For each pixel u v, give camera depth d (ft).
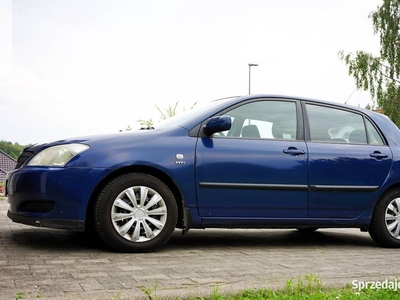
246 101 18.76
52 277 12.34
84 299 10.03
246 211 17.74
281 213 18.22
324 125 19.72
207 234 22.43
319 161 18.78
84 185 15.89
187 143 17.25
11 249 16.26
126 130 18.51
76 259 14.89
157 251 16.88
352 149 19.62
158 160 16.69
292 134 18.97
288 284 11.31
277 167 18.04
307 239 21.91
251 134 18.30
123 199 16.46
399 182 20.21
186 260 15.25
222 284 11.49
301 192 18.43
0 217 25.27
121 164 16.22
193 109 19.49
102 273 12.96
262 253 17.16
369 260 16.33
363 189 19.43
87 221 17.57
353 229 26.63
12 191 16.42
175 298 10.53
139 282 11.98
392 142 20.74
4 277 12.21
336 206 19.06
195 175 17.08
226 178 17.40
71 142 16.58
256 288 11.14
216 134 17.88
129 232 16.60
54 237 19.06
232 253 16.96
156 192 16.67
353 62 111.34
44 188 15.75
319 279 12.09
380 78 110.01
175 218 16.89
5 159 73.15
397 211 20.22
